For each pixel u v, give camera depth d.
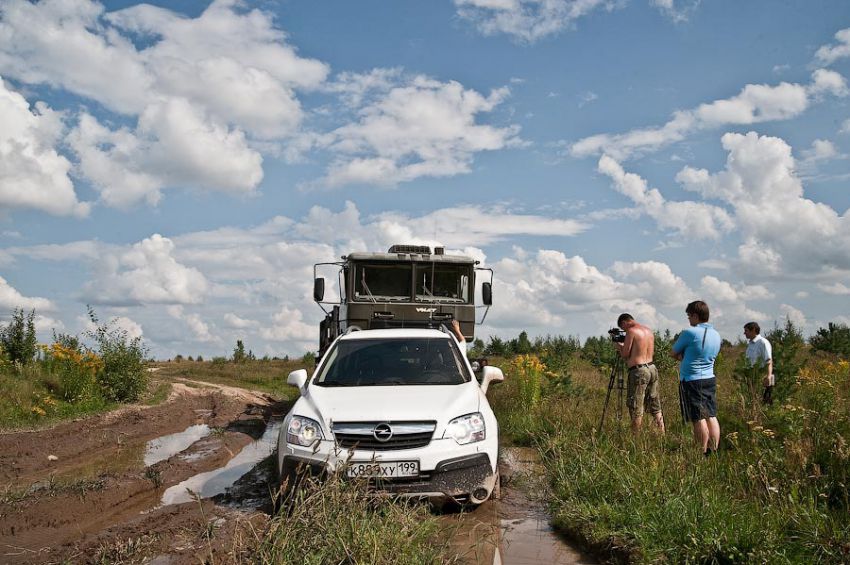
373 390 6.52
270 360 46.62
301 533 4.00
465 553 4.73
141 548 4.77
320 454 5.71
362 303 11.66
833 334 21.97
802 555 4.19
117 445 10.31
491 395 12.80
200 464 8.45
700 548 4.38
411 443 5.79
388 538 4.18
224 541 4.91
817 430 6.31
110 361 16.70
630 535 4.84
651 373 8.61
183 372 32.97
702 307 7.59
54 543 5.23
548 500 6.32
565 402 11.84
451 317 11.70
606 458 6.52
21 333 17.95
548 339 28.16
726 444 7.64
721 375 15.38
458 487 5.73
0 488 7.04
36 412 12.85
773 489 5.02
